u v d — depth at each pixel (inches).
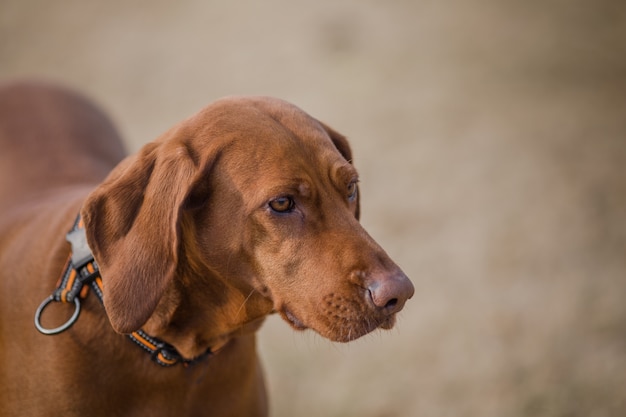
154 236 137.3
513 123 454.0
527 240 328.8
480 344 271.3
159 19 674.2
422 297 297.3
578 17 663.1
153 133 454.3
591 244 322.7
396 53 580.7
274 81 536.1
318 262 141.4
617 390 244.8
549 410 240.2
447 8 688.4
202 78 546.3
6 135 217.0
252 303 149.3
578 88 508.4
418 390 254.2
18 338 152.8
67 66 570.9
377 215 354.3
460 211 355.9
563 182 378.3
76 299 147.0
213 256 144.2
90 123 232.8
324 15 669.3
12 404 151.6
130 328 136.3
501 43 600.1
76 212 161.2
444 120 459.5
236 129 143.9
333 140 170.2
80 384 145.2
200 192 142.6
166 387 151.5
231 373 160.4
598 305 284.5
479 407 244.8
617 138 428.8
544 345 267.9
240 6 703.7
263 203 139.9
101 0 727.1
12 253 168.1
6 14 687.7
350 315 139.2
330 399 253.4
